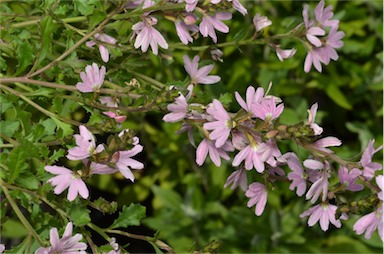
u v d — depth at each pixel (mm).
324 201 671
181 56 949
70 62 719
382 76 1028
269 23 758
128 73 745
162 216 1013
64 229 681
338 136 1166
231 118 663
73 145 691
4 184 676
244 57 997
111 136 651
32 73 701
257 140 662
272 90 978
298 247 996
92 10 711
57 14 723
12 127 705
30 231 667
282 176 692
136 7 724
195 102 693
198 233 1003
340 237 1006
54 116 693
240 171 693
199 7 696
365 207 653
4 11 757
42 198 682
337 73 1072
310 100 1115
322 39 755
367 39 1053
